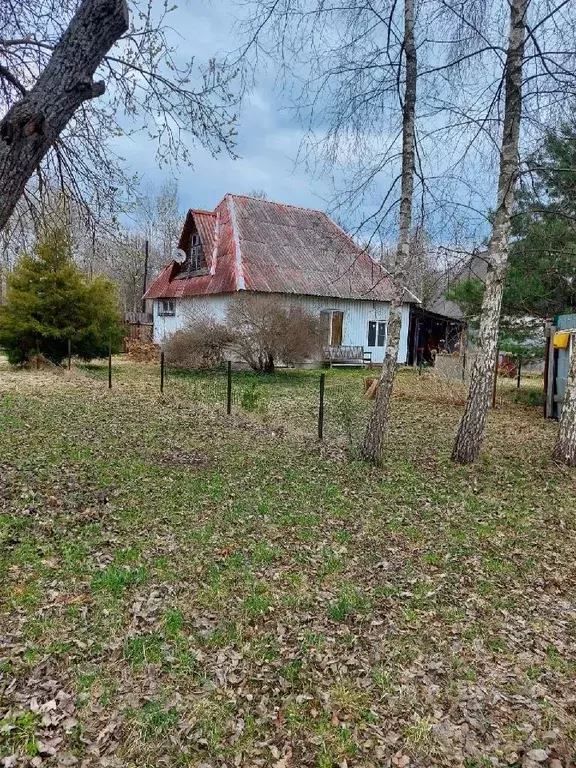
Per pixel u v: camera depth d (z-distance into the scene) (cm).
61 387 1326
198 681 282
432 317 2669
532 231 1002
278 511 528
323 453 758
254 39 568
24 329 1664
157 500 544
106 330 1805
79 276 1706
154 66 485
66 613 336
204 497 559
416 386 1551
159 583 378
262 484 610
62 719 252
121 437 805
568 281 1113
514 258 1109
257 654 305
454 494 598
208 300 2206
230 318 1875
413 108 638
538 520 528
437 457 761
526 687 286
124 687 275
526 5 623
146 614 338
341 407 1173
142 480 604
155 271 4572
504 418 1134
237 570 403
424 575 408
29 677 280
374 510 540
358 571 411
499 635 333
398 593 379
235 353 1930
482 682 289
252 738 247
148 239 3956
